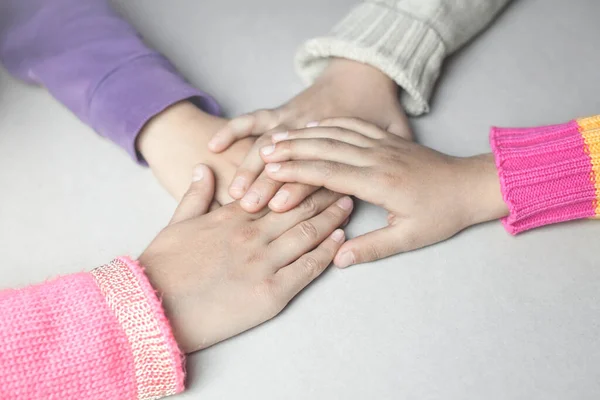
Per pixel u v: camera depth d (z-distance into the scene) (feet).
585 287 2.57
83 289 2.37
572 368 2.45
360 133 2.69
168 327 2.35
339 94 2.87
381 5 2.99
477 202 2.63
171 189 2.75
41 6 2.98
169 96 2.80
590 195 2.62
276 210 2.60
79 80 2.86
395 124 2.84
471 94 2.99
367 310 2.54
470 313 2.53
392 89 2.90
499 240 2.66
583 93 2.98
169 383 2.37
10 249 2.65
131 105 2.79
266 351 2.48
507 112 2.94
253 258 2.53
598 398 2.41
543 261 2.62
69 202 2.75
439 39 2.97
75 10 2.97
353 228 2.69
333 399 2.40
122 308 2.35
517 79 3.02
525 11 3.23
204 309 2.45
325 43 2.91
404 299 2.56
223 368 2.45
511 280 2.59
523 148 2.64
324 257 2.58
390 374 2.44
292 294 2.53
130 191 2.78
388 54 2.88
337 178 2.58
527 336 2.50
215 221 2.59
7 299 2.35
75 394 2.33
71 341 2.32
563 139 2.64
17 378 2.30
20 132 2.93
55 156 2.86
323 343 2.48
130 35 2.94
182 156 2.76
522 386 2.42
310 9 3.27
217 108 2.89
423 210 2.59
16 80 3.07
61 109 2.99
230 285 2.48
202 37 3.18
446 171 2.64
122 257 2.43
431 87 2.95
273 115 2.81
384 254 2.61
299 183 2.62
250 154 2.70
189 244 2.53
